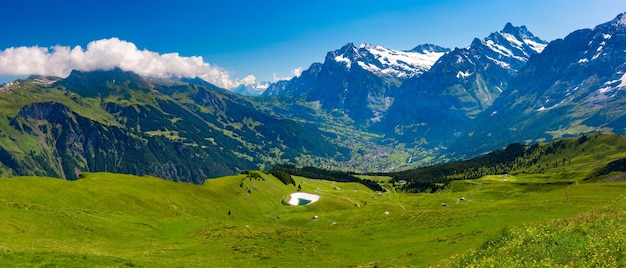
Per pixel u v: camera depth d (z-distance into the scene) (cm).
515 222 8025
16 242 5534
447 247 6400
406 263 5394
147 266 5016
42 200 10206
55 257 4684
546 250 2795
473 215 9169
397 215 10844
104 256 5141
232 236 8050
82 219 7931
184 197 16125
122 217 9362
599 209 4069
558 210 8744
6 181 10594
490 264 2742
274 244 7338
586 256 2508
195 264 5753
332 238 8050
